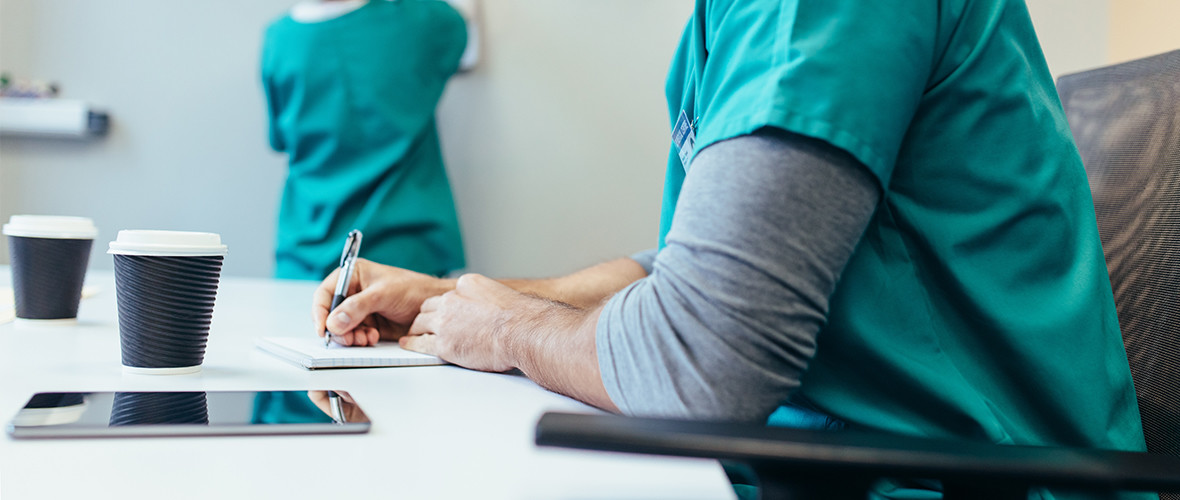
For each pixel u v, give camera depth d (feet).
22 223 3.18
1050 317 2.05
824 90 1.76
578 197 8.85
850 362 2.08
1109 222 2.81
